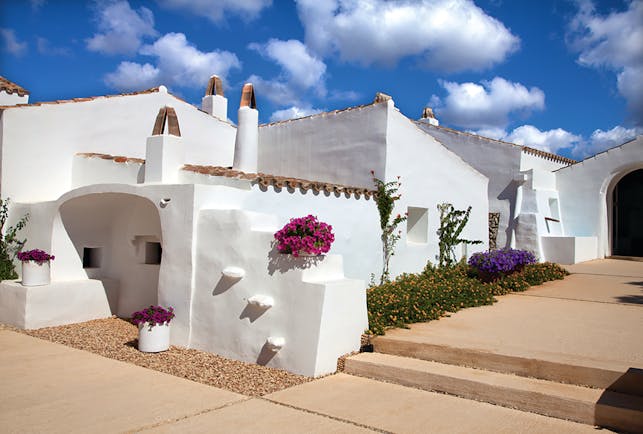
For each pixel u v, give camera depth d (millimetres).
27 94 13797
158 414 5797
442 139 21781
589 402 5520
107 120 14234
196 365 7844
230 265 8352
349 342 7801
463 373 6637
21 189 12422
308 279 7566
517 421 5566
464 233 16438
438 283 12164
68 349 8773
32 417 5691
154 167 10422
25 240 11820
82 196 10719
